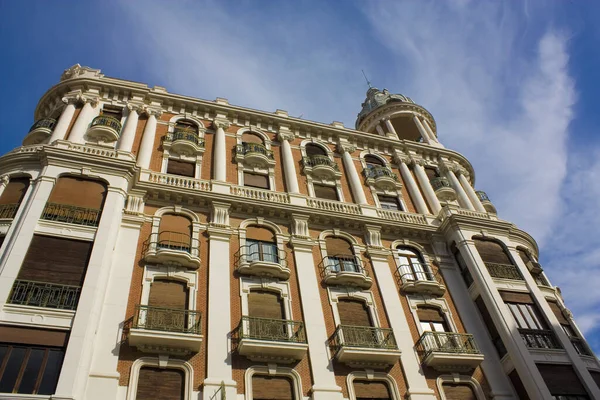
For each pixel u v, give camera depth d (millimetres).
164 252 19891
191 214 22719
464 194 31578
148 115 27828
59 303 16188
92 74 29922
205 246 21656
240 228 22969
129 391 15961
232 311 19453
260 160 27312
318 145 31375
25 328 15320
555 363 21297
